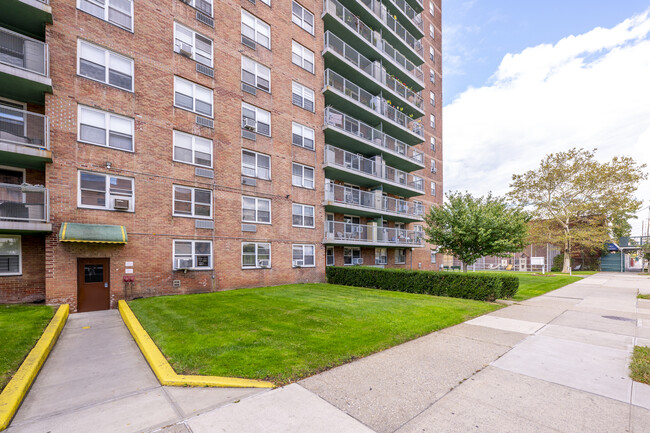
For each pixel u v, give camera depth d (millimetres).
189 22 13336
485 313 9555
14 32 9430
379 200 21594
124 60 11594
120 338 7004
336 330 7027
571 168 29656
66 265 9891
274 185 15906
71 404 3936
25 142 9570
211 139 13680
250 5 15469
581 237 30109
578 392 4199
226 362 5055
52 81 9969
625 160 28734
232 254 14047
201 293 12773
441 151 32719
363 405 3836
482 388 4320
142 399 4047
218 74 14086
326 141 19766
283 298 11312
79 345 6477
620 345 6273
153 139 12031
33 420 3564
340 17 19938
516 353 5773
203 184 13266
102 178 10836
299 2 17812
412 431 3297
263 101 15695
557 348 6074
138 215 11469
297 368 4844
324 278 18047
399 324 7664
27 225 8984
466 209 15352
